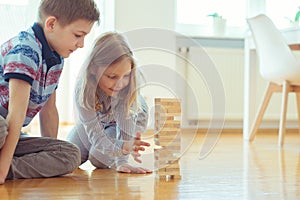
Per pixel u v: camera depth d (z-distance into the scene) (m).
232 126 3.91
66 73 3.59
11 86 1.36
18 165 1.45
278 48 2.80
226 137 3.33
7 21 3.33
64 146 1.53
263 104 3.01
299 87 2.86
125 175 1.56
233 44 3.96
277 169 1.72
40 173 1.48
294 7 4.04
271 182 1.43
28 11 3.34
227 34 4.00
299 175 1.57
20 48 1.39
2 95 1.45
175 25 3.70
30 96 1.47
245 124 3.29
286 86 2.80
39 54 1.43
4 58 1.44
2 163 1.35
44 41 1.45
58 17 1.42
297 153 2.31
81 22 1.44
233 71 3.85
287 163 1.90
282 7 4.02
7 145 1.35
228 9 4.04
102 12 3.50
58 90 3.61
